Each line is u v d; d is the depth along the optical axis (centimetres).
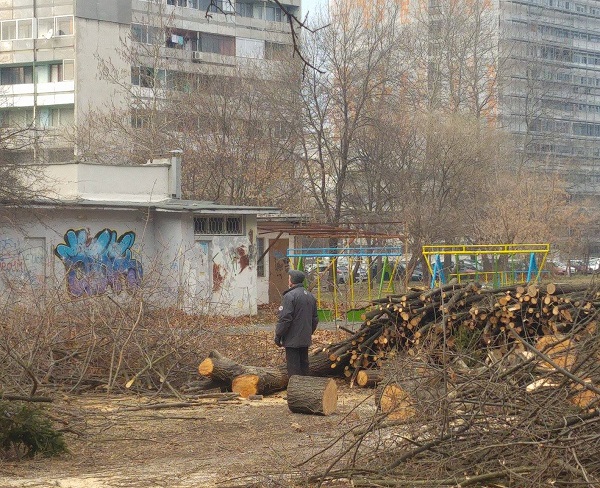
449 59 7212
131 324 1559
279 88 5075
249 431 1208
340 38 5175
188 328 1625
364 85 5169
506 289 1534
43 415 1070
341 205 5416
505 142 6406
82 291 1738
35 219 3014
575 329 876
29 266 2984
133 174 3450
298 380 1350
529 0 10381
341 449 964
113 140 4691
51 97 6594
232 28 7056
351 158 5475
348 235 3672
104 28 6581
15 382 1371
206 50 6944
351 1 5531
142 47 5456
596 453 785
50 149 5225
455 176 5309
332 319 3234
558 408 816
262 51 7225
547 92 8194
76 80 6481
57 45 6581
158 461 1012
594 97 12025
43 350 1477
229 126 4831
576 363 840
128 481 905
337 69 5128
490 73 7450
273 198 4941
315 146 5438
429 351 977
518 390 843
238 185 4753
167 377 1547
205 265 3425
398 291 4088
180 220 3331
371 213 5241
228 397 1484
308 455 1019
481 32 7569
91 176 3322
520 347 927
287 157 5072
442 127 5350
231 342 1823
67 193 3297
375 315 1614
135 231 3331
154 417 1299
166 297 1736
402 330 1605
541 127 8462
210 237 3438
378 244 5141
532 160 7338
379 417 898
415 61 6719
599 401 796
